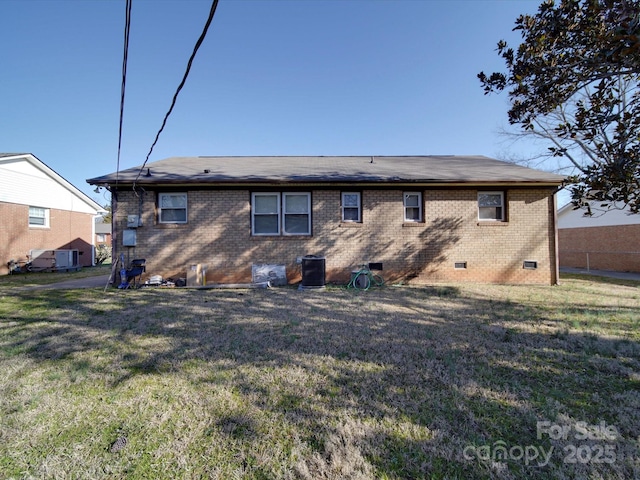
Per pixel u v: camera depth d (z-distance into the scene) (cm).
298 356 348
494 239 904
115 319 505
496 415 235
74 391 272
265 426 222
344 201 906
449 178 862
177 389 275
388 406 246
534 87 462
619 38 306
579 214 1586
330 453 194
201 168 977
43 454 195
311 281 809
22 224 1387
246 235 878
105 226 3300
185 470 182
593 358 339
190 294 732
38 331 442
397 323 480
